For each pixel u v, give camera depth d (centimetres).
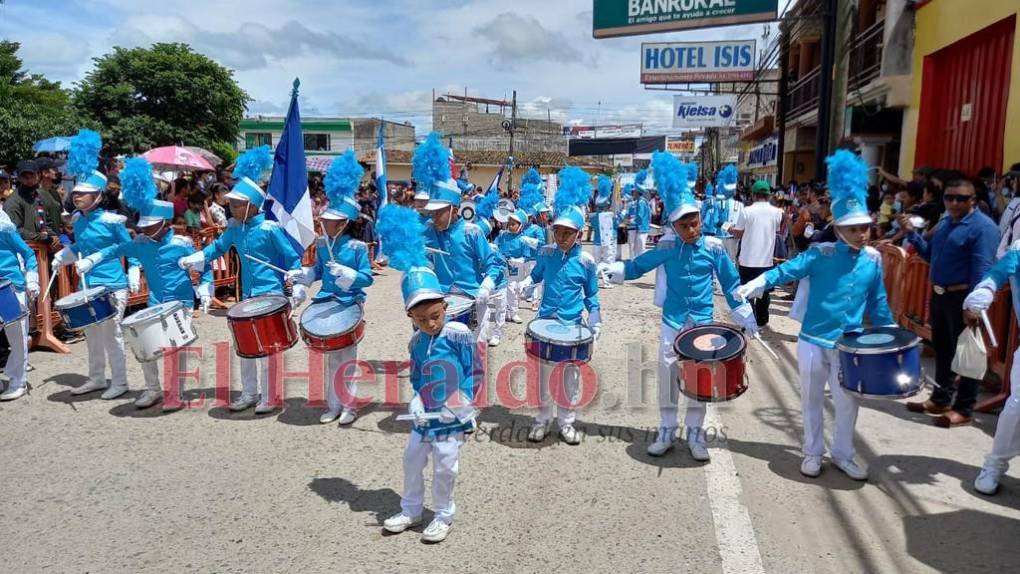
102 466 515
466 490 478
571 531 421
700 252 522
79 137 654
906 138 1298
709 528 422
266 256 639
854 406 488
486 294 588
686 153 5506
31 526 429
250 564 387
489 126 5716
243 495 470
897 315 885
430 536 408
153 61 3241
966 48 1118
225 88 3422
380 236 425
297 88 716
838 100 1152
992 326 651
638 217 1616
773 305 1175
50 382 713
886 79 1302
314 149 4869
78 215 663
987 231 571
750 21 1509
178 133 3183
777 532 418
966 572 374
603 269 559
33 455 535
